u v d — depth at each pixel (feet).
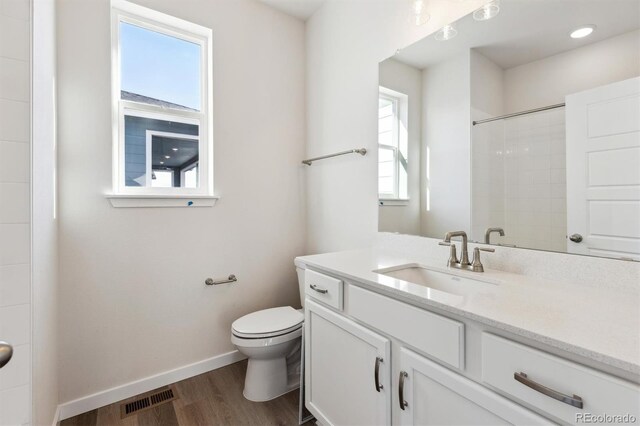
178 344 6.30
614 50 3.19
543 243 3.73
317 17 7.55
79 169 5.26
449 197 4.77
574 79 3.47
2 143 3.25
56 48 4.99
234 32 6.90
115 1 5.61
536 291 3.17
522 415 2.25
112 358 5.62
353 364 3.92
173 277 6.23
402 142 5.48
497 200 4.17
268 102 7.42
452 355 2.73
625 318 2.42
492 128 4.22
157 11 5.95
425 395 3.02
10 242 3.27
